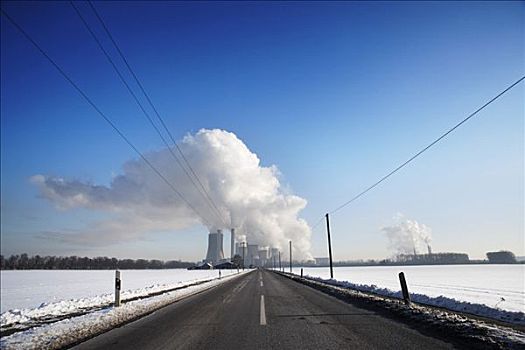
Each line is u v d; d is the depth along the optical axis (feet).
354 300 54.49
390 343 23.38
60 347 24.06
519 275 171.42
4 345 24.21
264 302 52.42
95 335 28.17
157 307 47.62
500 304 50.75
